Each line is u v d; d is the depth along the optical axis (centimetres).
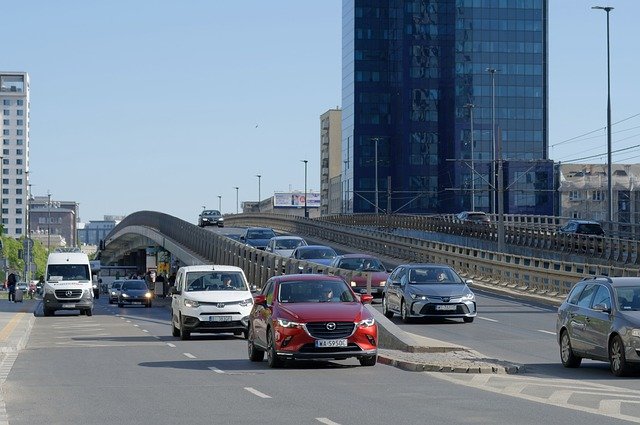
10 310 6944
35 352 3453
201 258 8956
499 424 1653
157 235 12144
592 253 8181
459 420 1705
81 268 6556
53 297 6375
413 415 1777
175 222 11112
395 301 4575
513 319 4581
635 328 2467
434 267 4606
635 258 7300
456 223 12169
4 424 1681
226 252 7788
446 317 4488
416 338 3192
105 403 1998
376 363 2870
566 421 1689
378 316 3453
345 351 2675
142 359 3106
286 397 2070
